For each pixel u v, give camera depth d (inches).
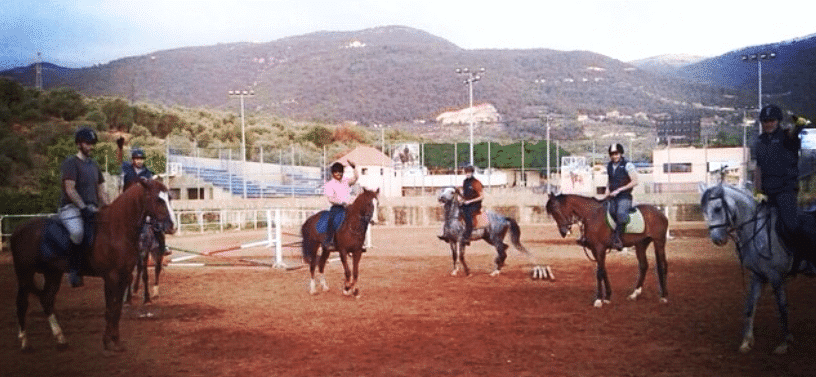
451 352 359.9
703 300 526.0
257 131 4065.0
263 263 823.7
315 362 343.6
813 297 533.3
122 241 367.9
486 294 570.3
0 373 333.7
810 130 1571.1
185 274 753.6
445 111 7475.4
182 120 3661.4
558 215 517.7
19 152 2190.0
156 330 431.5
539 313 474.3
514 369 325.1
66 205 376.5
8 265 933.2
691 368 324.8
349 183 593.3
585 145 4739.2
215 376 321.7
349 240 559.5
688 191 2210.9
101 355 368.2
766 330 407.8
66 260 372.8
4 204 1370.6
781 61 5078.7
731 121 5408.5
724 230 369.7
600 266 506.3
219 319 468.1
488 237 707.4
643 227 507.5
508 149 2659.9
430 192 2455.7
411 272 748.6
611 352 356.5
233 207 1860.2
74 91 3339.1
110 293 370.3
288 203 1964.8
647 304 509.7
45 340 409.7
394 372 322.3
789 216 348.2
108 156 1918.1
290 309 506.3
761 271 359.3
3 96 3002.0
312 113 7706.7
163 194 377.7
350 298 557.3
